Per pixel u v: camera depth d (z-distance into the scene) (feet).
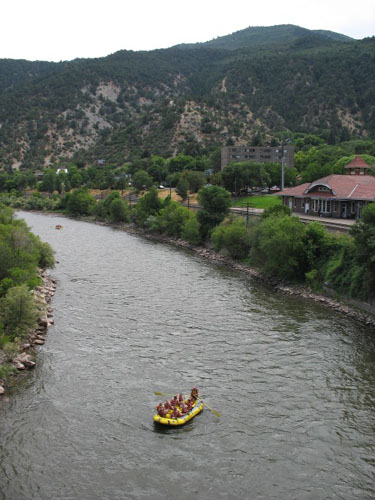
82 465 93.86
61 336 157.28
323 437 102.63
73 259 290.35
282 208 259.39
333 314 178.19
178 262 281.74
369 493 87.10
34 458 95.66
